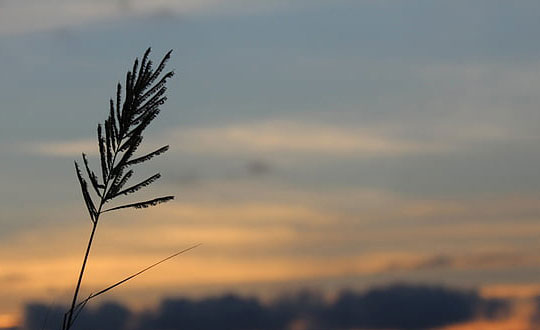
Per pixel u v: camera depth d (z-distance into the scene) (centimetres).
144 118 662
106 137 660
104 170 659
